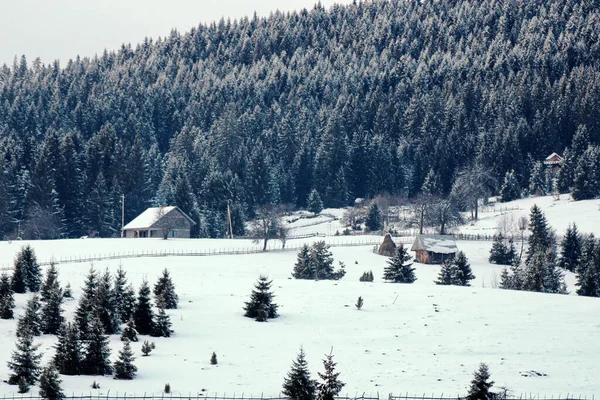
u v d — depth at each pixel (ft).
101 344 371.15
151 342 423.64
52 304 442.50
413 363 397.60
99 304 453.58
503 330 467.52
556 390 355.97
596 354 418.92
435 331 466.29
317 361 396.98
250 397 332.39
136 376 364.79
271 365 388.57
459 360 404.77
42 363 371.35
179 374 369.50
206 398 330.13
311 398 317.22
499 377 375.45
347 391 345.72
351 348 426.92
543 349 426.92
